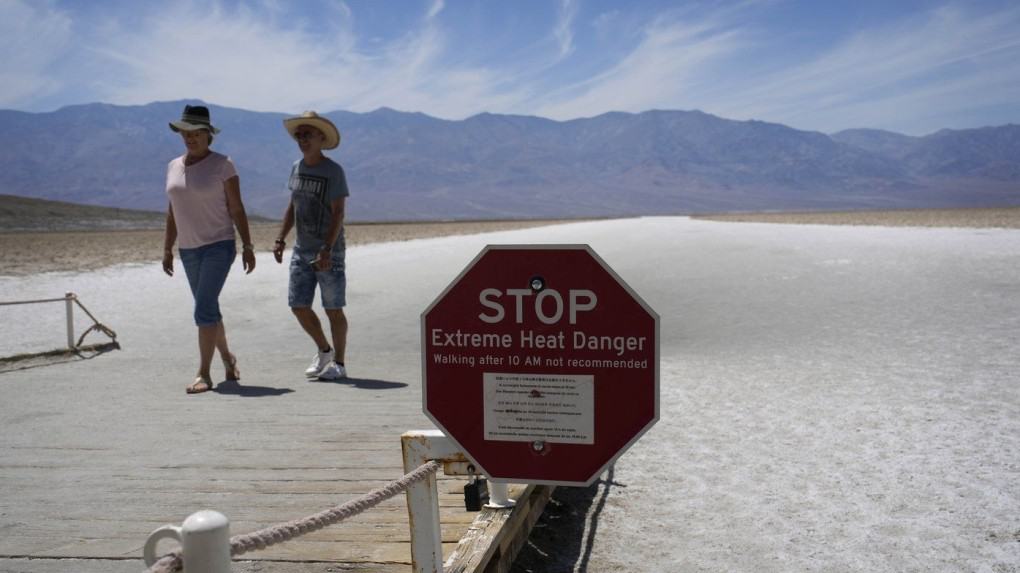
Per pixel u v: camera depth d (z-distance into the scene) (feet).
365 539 13.20
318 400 24.00
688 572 14.26
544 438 9.87
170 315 49.16
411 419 21.33
